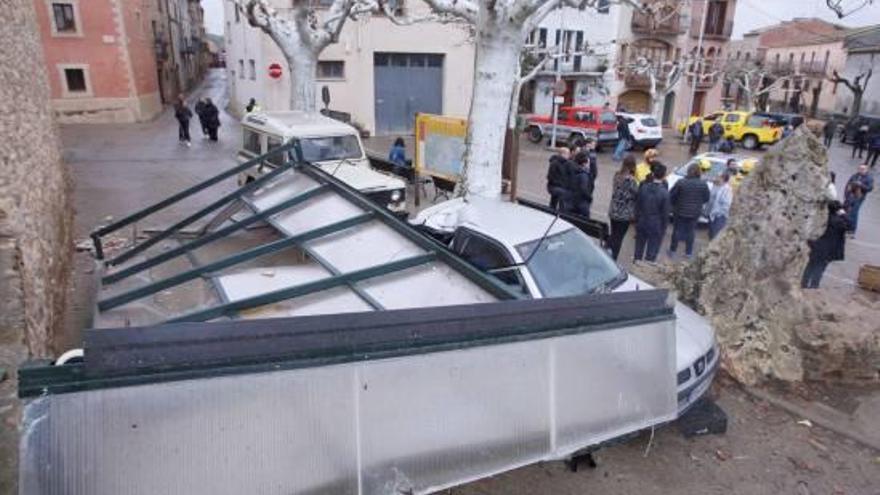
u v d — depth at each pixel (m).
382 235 4.90
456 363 2.75
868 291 9.47
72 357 2.27
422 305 3.86
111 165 16.98
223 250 6.56
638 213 9.08
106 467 2.06
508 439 2.97
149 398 2.10
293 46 14.63
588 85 37.62
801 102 52.56
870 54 41.78
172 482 2.17
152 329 2.08
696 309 6.40
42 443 1.96
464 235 5.80
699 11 40.66
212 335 2.18
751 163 14.05
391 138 26.78
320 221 5.45
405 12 26.33
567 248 5.61
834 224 8.61
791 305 6.25
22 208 5.78
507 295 3.71
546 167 21.22
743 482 4.65
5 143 5.88
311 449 2.43
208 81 65.12
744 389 5.92
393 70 27.06
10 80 6.68
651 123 26.91
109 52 27.19
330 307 3.87
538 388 3.04
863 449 5.12
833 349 6.01
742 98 49.12
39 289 5.45
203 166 17.28
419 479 2.71
